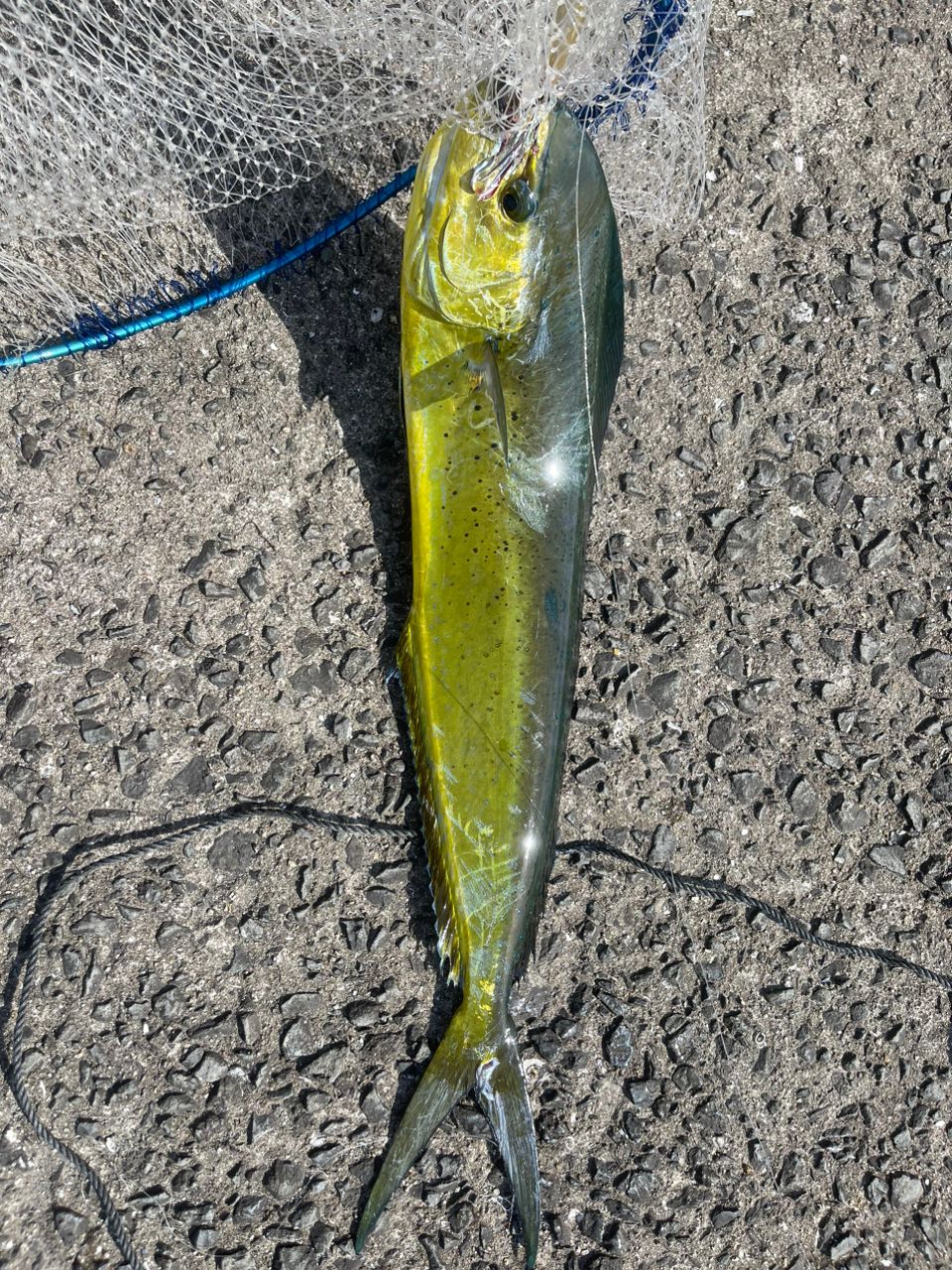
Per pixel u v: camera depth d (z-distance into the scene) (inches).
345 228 33.4
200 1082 28.5
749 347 34.5
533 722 29.0
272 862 29.9
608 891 30.5
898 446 34.3
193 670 30.9
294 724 30.8
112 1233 27.5
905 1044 30.4
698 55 33.3
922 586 33.4
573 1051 29.5
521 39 27.4
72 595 31.1
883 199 36.2
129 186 31.7
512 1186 28.0
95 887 29.5
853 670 32.7
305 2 30.6
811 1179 29.4
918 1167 29.7
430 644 29.6
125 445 32.1
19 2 29.6
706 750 31.7
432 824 29.3
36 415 32.1
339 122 32.5
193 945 29.3
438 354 29.8
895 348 35.0
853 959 30.7
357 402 32.9
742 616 32.7
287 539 31.9
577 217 29.2
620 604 32.4
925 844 31.7
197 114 31.5
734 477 33.7
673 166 34.5
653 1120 29.3
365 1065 28.9
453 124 28.4
